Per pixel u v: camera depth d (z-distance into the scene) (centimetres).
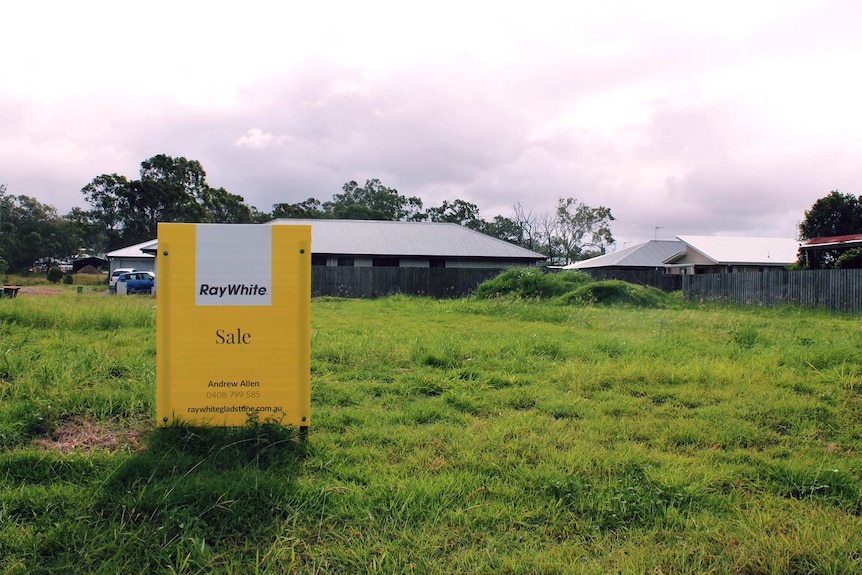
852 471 366
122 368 596
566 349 804
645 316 1411
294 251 399
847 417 484
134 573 256
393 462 379
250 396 397
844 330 1145
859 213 4050
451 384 586
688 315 1387
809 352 730
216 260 395
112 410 457
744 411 494
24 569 253
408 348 773
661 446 411
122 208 6931
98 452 371
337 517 303
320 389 555
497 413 500
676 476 347
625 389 581
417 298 2314
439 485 335
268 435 391
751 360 711
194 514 297
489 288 2330
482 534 291
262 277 397
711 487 343
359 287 2958
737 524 301
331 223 3988
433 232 4038
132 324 986
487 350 779
